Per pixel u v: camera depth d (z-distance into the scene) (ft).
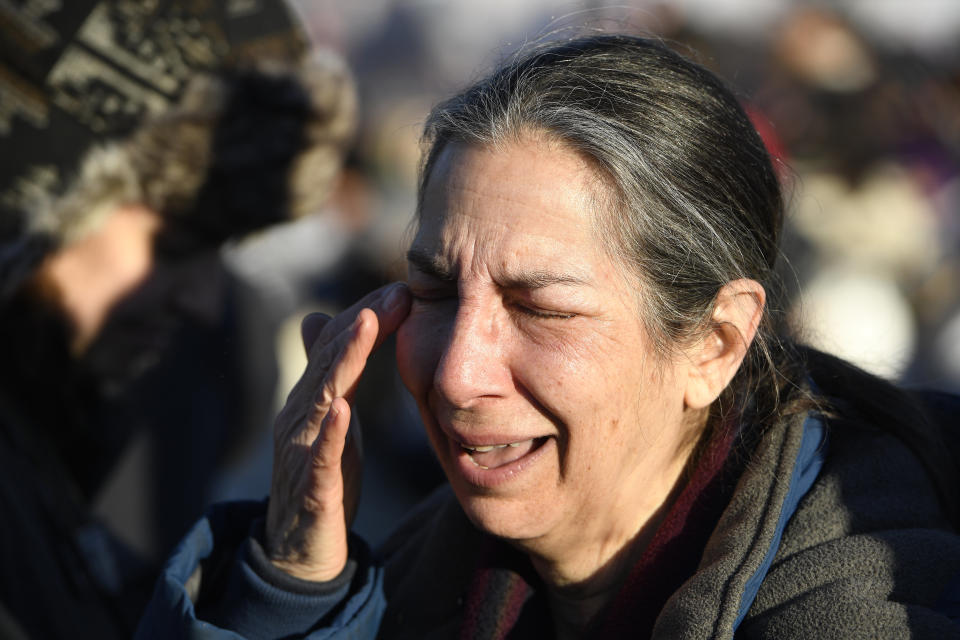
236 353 9.10
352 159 18.62
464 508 4.57
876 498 4.33
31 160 6.48
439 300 4.55
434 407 4.55
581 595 4.85
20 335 6.62
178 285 7.13
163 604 4.68
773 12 13.16
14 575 5.88
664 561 4.51
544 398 4.24
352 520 5.04
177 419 8.54
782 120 12.73
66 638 6.08
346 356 4.51
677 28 12.55
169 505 8.41
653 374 4.41
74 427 6.93
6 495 5.98
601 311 4.20
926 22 13.71
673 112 4.31
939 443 4.80
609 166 4.17
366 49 25.20
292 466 4.69
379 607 4.89
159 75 6.64
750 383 4.73
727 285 4.47
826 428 4.64
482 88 4.50
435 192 4.43
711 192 4.36
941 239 12.68
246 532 5.18
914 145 13.51
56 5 6.36
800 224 11.69
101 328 6.90
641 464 4.59
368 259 16.55
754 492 4.33
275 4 6.85
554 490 4.46
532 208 4.18
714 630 3.93
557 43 4.59
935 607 3.89
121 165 6.63
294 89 6.88
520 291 4.22
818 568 4.04
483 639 4.91
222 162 6.77
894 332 11.27
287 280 15.25
